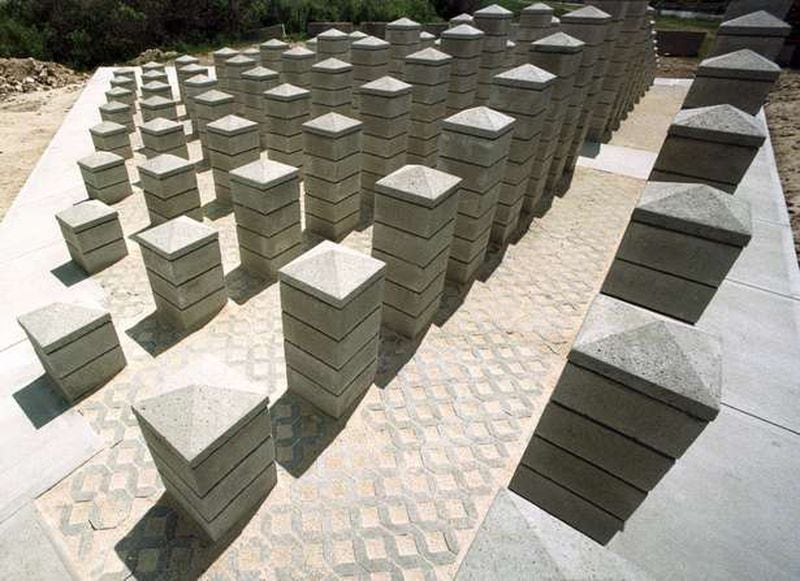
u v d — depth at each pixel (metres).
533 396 5.23
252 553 3.73
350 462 4.45
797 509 3.97
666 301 4.37
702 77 6.12
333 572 3.65
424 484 4.29
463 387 5.30
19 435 4.52
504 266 7.49
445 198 5.13
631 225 4.21
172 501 4.04
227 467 3.46
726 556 3.66
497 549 2.02
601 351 2.98
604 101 12.59
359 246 7.94
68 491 4.07
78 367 4.81
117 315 6.22
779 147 11.76
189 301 5.84
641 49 14.65
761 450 4.43
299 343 4.58
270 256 6.82
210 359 3.75
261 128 12.34
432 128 9.49
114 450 4.43
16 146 12.98
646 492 3.29
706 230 3.84
